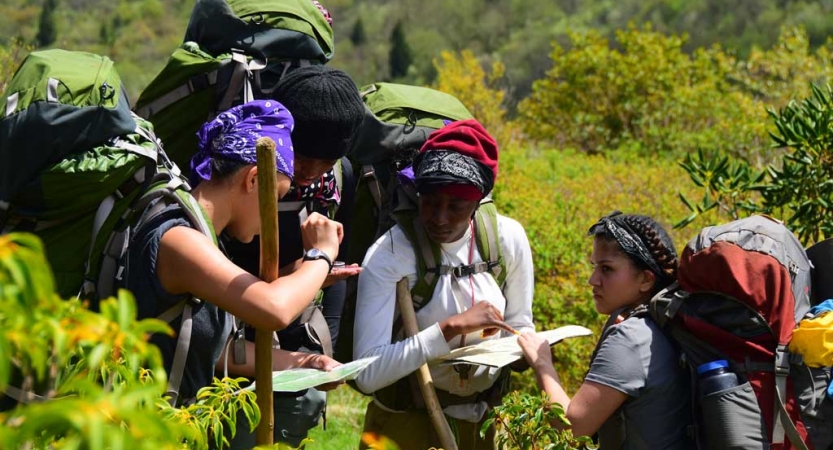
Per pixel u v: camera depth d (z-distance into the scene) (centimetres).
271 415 261
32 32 5834
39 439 147
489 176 331
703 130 1423
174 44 6525
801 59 1625
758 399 282
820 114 498
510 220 359
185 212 265
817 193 494
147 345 158
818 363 282
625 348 298
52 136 263
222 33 341
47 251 271
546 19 8006
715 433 281
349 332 363
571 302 632
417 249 338
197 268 255
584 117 1647
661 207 895
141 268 262
